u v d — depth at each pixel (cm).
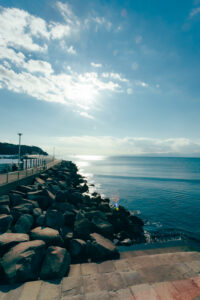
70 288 357
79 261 546
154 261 490
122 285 369
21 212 755
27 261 407
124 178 3638
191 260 495
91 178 3647
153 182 3066
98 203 1388
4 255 431
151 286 364
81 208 1135
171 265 459
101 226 780
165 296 333
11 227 638
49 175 2050
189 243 797
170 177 3816
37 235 564
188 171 5434
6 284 370
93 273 427
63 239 639
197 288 357
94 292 344
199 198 1825
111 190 2319
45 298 325
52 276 394
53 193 1207
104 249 575
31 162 2070
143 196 1931
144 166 8088
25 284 368
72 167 4959
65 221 802
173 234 904
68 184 2094
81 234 686
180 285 368
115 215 1024
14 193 964
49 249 480
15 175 1374
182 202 1650
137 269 442
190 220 1144
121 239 805
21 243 475
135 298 327
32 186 1228
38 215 752
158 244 783
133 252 660
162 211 1351
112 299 323
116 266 468
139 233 905
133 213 1301
